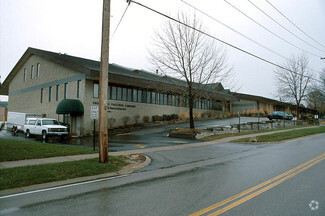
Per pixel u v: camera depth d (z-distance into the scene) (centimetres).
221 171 826
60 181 717
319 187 609
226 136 2067
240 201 513
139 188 634
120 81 2491
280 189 595
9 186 646
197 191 594
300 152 1253
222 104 4497
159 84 2908
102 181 719
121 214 455
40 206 505
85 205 508
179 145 1562
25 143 1380
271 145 1598
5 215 457
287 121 3309
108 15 958
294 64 3869
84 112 2348
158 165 964
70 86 2547
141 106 2961
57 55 2767
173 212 460
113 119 2575
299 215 436
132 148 1410
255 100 4800
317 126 3519
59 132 1930
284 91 3975
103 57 945
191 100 1919
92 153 1175
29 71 3378
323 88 4366
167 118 3183
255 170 827
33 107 3194
